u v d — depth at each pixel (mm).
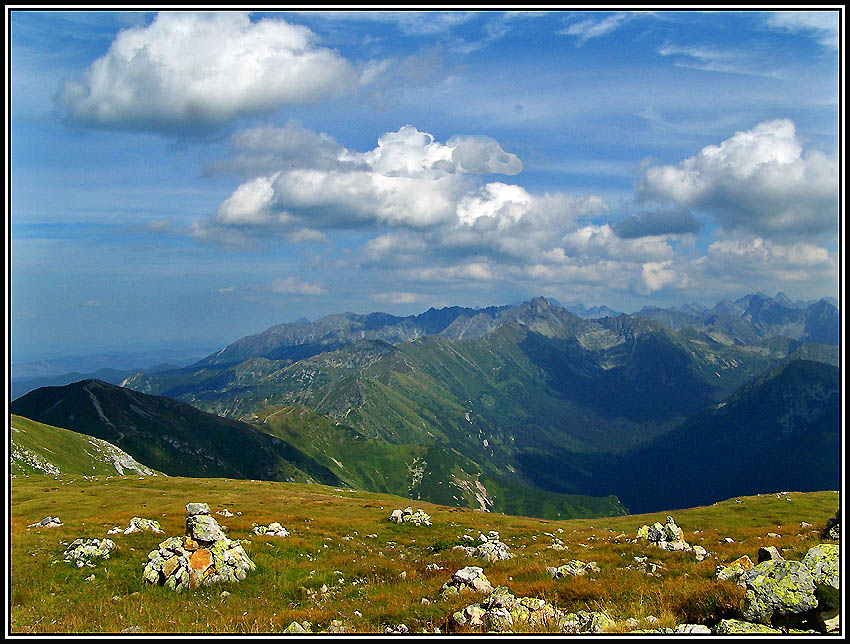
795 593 16188
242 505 91375
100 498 95875
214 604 28516
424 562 43312
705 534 48125
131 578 32188
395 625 22203
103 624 24109
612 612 20359
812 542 27734
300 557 41281
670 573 28484
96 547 35625
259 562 36562
